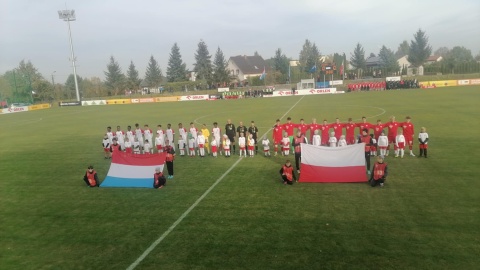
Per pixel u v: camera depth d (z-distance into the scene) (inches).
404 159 729.0
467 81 2802.7
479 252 353.7
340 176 603.2
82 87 4810.5
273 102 2310.5
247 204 521.7
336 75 4052.7
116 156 707.4
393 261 346.3
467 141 838.5
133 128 1438.2
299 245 388.5
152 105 2792.8
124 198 582.9
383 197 518.6
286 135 826.2
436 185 556.4
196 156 876.0
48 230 470.9
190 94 3590.1
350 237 400.5
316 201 518.3
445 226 413.7
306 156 628.1
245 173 692.7
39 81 4045.3
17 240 445.4
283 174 605.0
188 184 637.9
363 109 1588.3
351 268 338.6
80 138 1261.1
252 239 408.8
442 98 1844.2
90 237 440.8
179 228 450.0
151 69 4685.0
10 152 1062.4
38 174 780.6
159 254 386.0
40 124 1822.1
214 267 353.7
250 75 4648.1
